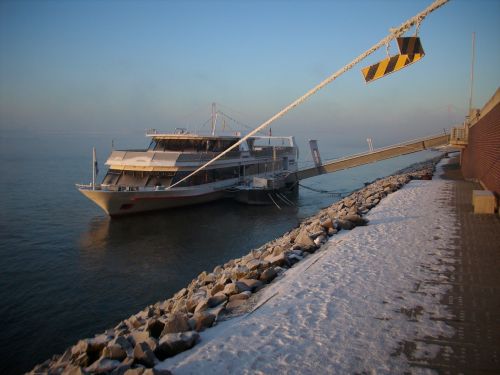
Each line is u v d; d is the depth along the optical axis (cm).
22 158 15262
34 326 1822
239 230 3562
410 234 1598
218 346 774
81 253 2891
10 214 4244
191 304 1077
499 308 902
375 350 734
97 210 4478
